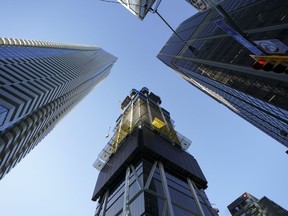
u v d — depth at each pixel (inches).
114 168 2335.1
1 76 1806.1
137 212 1473.9
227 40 3019.2
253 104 2790.4
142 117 3154.5
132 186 1833.2
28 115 1982.0
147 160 2134.6
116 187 2169.0
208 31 3811.5
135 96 4527.6
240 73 2645.2
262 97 2353.6
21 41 3056.1
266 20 2375.7
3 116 1439.5
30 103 1793.8
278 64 391.2
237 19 3026.6
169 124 3408.0
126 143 2576.3
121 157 2374.5
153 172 1953.7
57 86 2508.6
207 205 2016.5
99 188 2343.8
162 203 1595.7
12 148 1748.3
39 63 2819.9
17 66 2240.4
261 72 2215.8
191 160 2645.2
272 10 2349.9
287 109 2064.5
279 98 2113.7
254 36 2460.6
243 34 459.2
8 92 1660.9
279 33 2069.4
